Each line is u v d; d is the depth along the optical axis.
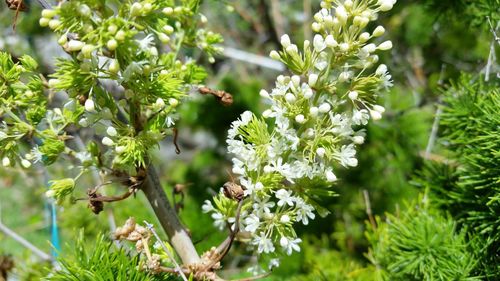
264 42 0.54
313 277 0.28
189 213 0.34
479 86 0.24
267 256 0.20
